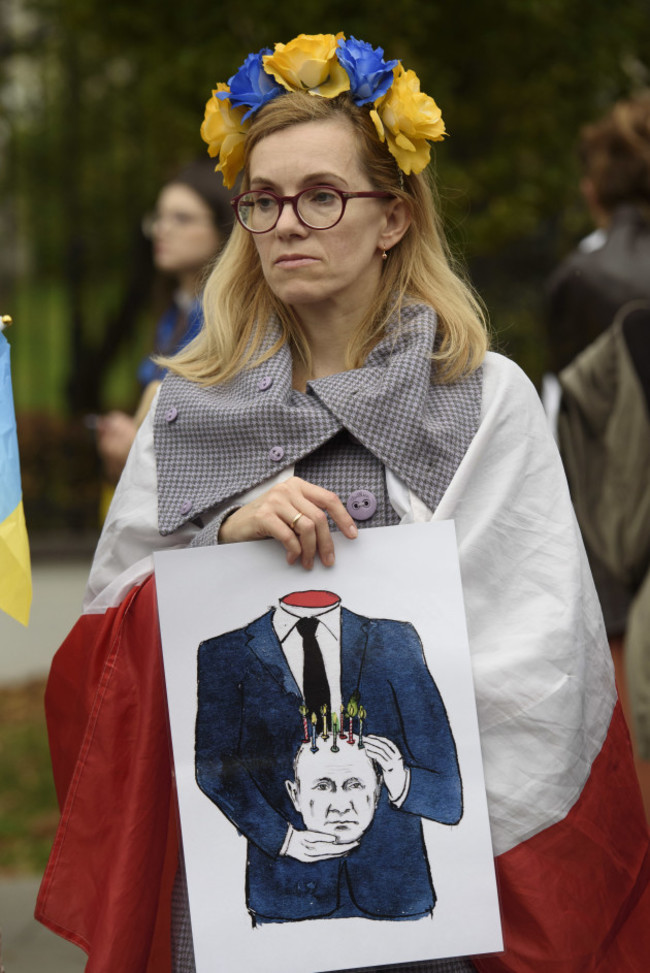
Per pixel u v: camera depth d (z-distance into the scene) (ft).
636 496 37.19
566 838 21.20
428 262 22.89
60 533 78.95
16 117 94.43
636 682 36.52
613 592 37.96
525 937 20.94
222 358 23.18
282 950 20.35
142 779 21.62
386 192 22.00
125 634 22.22
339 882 20.49
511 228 73.26
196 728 20.83
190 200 36.86
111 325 88.84
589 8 68.69
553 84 70.08
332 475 21.76
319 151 21.39
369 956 20.35
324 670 20.86
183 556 21.01
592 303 37.68
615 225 38.37
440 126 22.22
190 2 65.05
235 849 20.58
